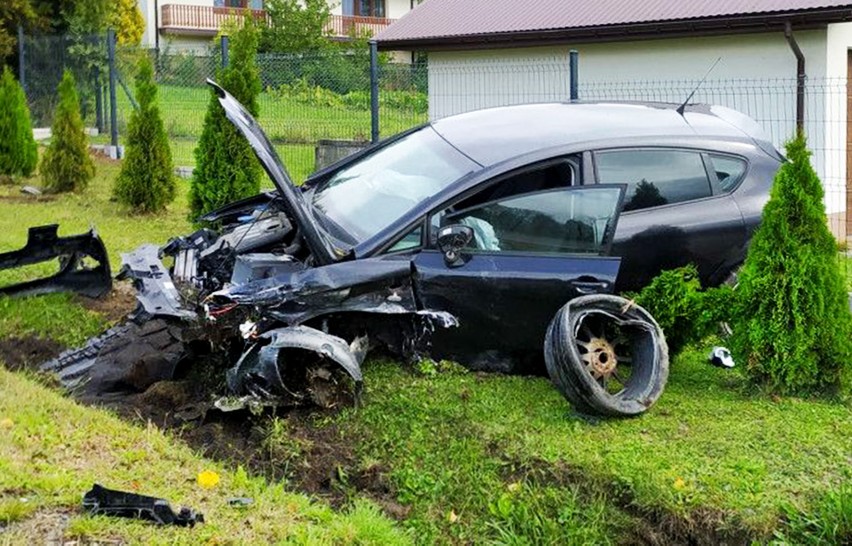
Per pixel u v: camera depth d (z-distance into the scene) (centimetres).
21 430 467
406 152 671
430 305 572
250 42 1076
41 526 373
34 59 1878
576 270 575
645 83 1498
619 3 1557
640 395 541
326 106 1673
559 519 464
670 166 645
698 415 543
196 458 486
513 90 1659
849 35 1344
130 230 1094
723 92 1406
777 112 1352
